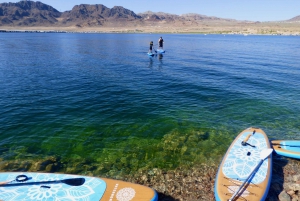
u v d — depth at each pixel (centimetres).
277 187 941
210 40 9875
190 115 1677
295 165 1089
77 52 5362
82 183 866
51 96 2000
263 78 2764
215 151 1226
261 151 1101
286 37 12362
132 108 1775
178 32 19512
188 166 1095
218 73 3045
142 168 1081
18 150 1197
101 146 1257
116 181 884
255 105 1892
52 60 4003
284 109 1816
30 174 907
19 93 2059
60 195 808
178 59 4312
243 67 3462
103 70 3212
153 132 1417
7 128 1409
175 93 2167
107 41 9344
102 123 1516
